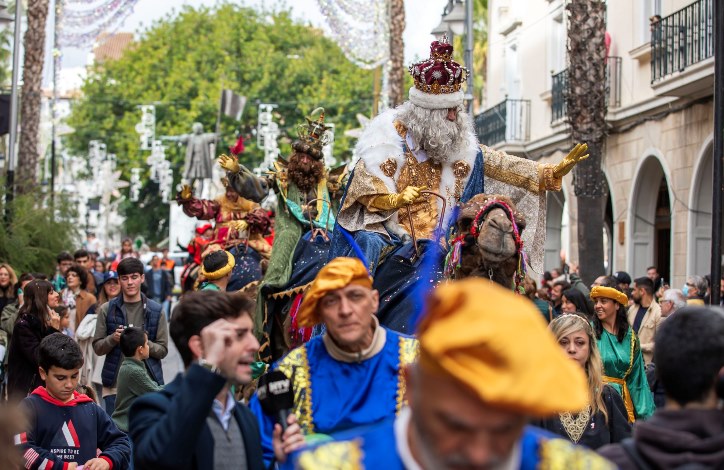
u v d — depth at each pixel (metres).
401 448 2.90
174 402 4.19
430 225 7.66
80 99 61.47
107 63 61.56
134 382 8.45
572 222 25.89
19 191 25.80
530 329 2.59
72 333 14.03
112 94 59.78
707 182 19.11
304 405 5.04
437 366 2.60
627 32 22.27
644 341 12.07
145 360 9.64
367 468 2.95
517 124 28.61
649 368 9.05
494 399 2.51
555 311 14.33
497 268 6.58
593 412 6.15
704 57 17.84
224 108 41.38
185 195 12.91
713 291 10.54
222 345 4.28
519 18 29.22
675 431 3.68
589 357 6.28
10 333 12.02
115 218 74.56
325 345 5.14
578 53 16.66
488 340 2.54
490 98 32.62
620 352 8.23
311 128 10.27
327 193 10.30
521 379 2.52
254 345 4.38
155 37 61.00
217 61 59.56
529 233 7.84
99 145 54.56
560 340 6.30
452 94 7.59
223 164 10.45
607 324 8.34
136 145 57.50
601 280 8.78
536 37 27.84
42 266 22.92
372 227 7.61
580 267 16.59
